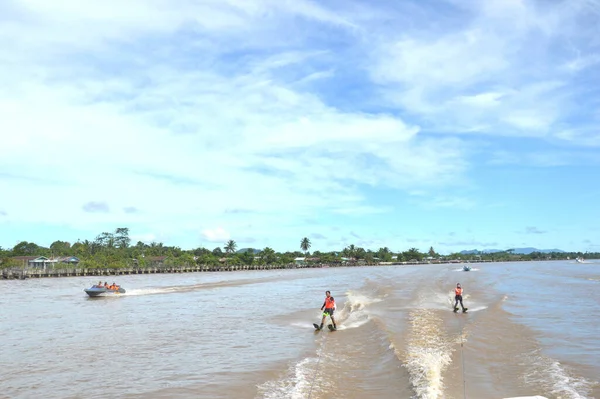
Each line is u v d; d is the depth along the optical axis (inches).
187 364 679.1
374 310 1251.8
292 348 792.3
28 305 1578.5
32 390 555.5
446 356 671.1
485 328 920.9
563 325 959.0
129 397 525.0
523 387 526.9
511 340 805.9
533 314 1128.2
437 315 1119.6
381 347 762.8
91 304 1600.6
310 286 2461.9
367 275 3649.1
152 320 1162.6
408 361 637.9
